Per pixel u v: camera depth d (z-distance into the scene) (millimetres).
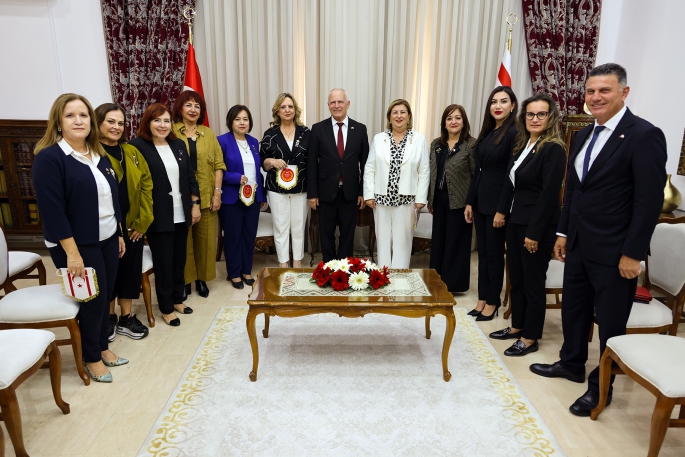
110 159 2457
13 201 4410
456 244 3469
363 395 2246
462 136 3346
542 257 2574
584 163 2096
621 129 1945
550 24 4348
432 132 4695
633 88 4215
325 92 4512
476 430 1987
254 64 4465
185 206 3029
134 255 2740
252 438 1925
